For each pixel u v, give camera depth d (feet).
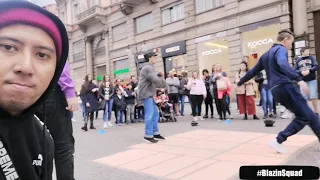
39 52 2.37
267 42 47.75
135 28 75.05
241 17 51.31
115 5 80.79
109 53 84.17
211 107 31.27
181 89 35.58
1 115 2.35
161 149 15.97
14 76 2.20
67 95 8.16
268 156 12.73
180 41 62.18
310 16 44.14
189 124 26.37
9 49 2.21
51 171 3.10
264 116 26.86
